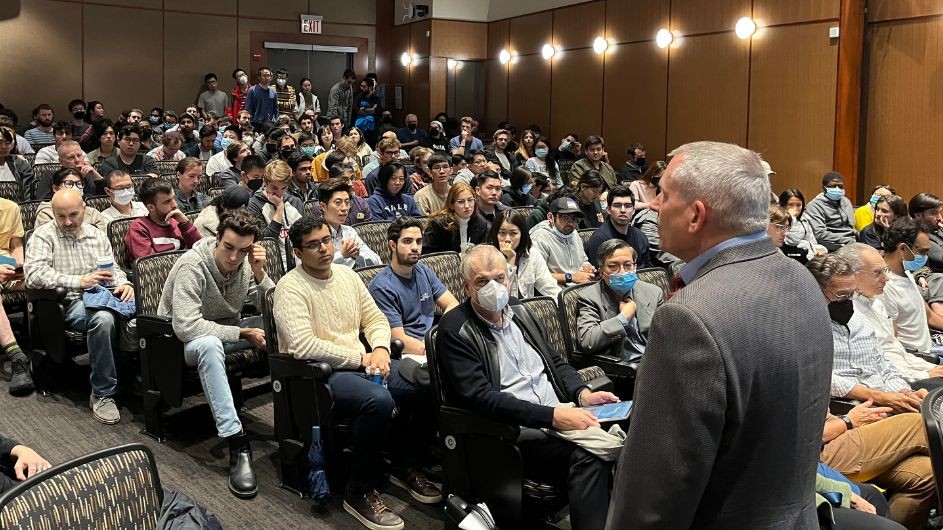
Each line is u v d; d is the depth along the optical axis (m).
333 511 3.27
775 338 1.47
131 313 4.16
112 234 4.74
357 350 3.47
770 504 1.50
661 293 4.00
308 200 6.61
